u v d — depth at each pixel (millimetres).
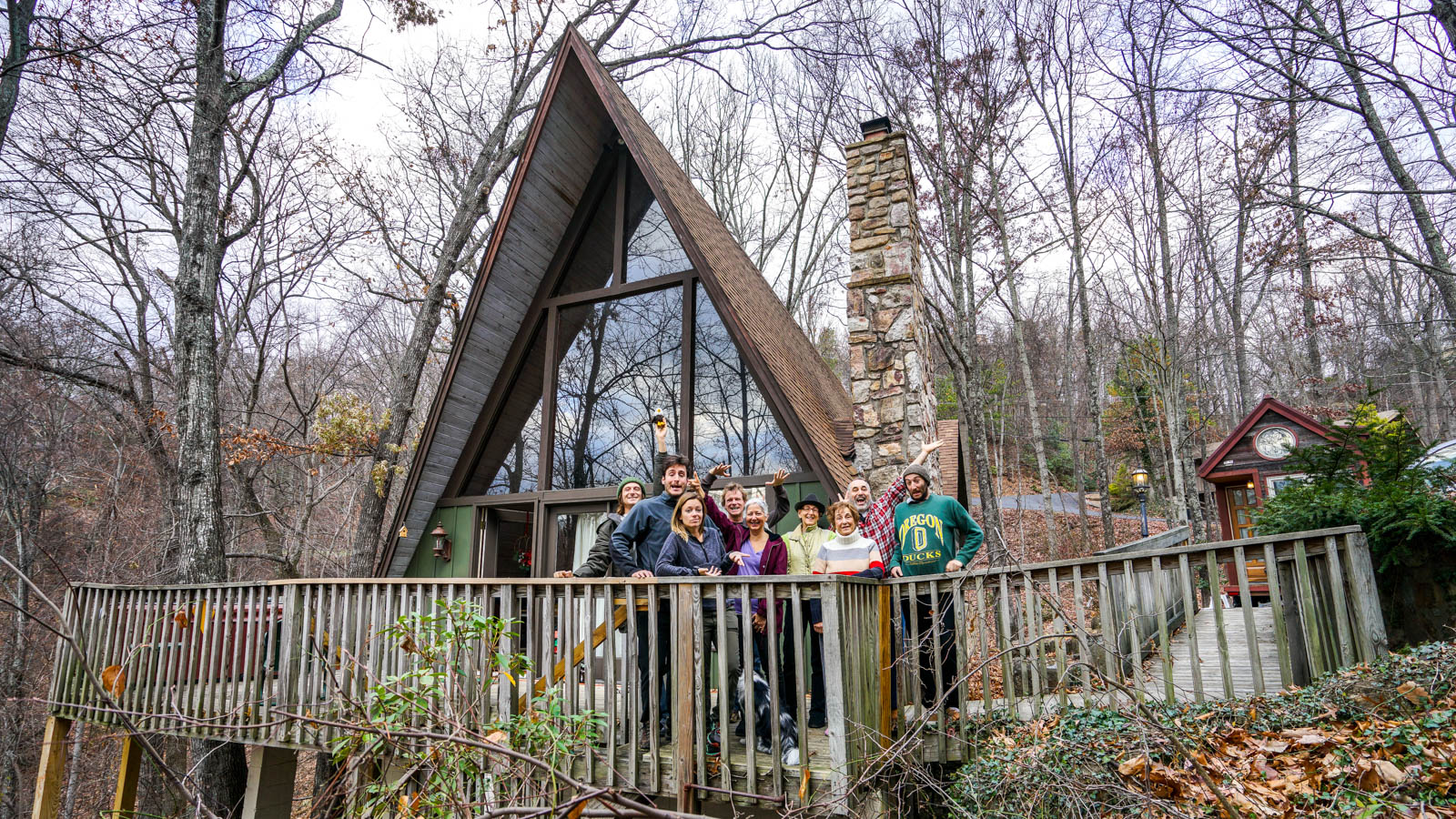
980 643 4215
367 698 4566
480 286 8836
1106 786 3139
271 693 5707
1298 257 15922
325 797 3287
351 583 5309
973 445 15250
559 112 8750
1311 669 3684
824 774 3947
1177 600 9852
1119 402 31625
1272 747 3342
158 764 1881
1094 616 7211
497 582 4645
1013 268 18094
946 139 17391
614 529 5309
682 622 4168
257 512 13891
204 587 6383
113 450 16516
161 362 16953
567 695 4238
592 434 8922
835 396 12305
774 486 6176
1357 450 6344
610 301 9250
